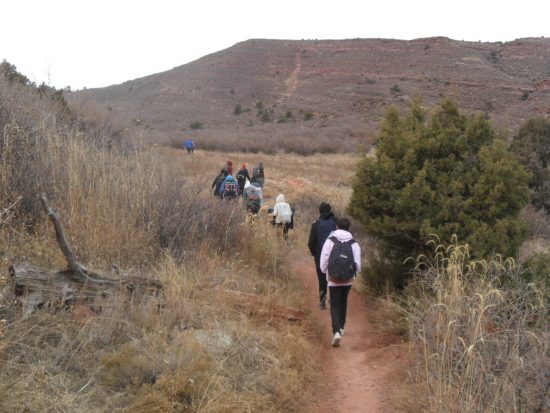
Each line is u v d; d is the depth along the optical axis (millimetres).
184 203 8211
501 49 115812
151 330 5012
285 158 40188
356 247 6652
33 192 6461
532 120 19141
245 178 16406
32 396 3564
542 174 17547
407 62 116750
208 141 47594
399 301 7156
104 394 3947
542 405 3949
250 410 4211
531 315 5086
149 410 3820
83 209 6570
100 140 9531
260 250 8750
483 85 94375
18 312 4441
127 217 7137
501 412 4047
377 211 8070
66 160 7332
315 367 5754
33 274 4801
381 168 7957
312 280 9594
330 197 18969
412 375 5387
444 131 8031
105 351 4480
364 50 127688
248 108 104688
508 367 4133
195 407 4020
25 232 5930
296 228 13633
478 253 6793
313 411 4844
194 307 5672
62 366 4109
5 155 6375
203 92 115438
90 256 5988
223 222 8719
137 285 5574
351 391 5352
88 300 5004
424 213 7477
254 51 137000
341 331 6484
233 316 5945
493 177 7285
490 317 4852
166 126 85750
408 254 7926
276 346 5598
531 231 13438
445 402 4340
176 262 6941
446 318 5016
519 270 5988
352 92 101250
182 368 4375
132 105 110750
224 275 7004
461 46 118625
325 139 49812
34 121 8438
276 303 6809
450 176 7730
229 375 4668
